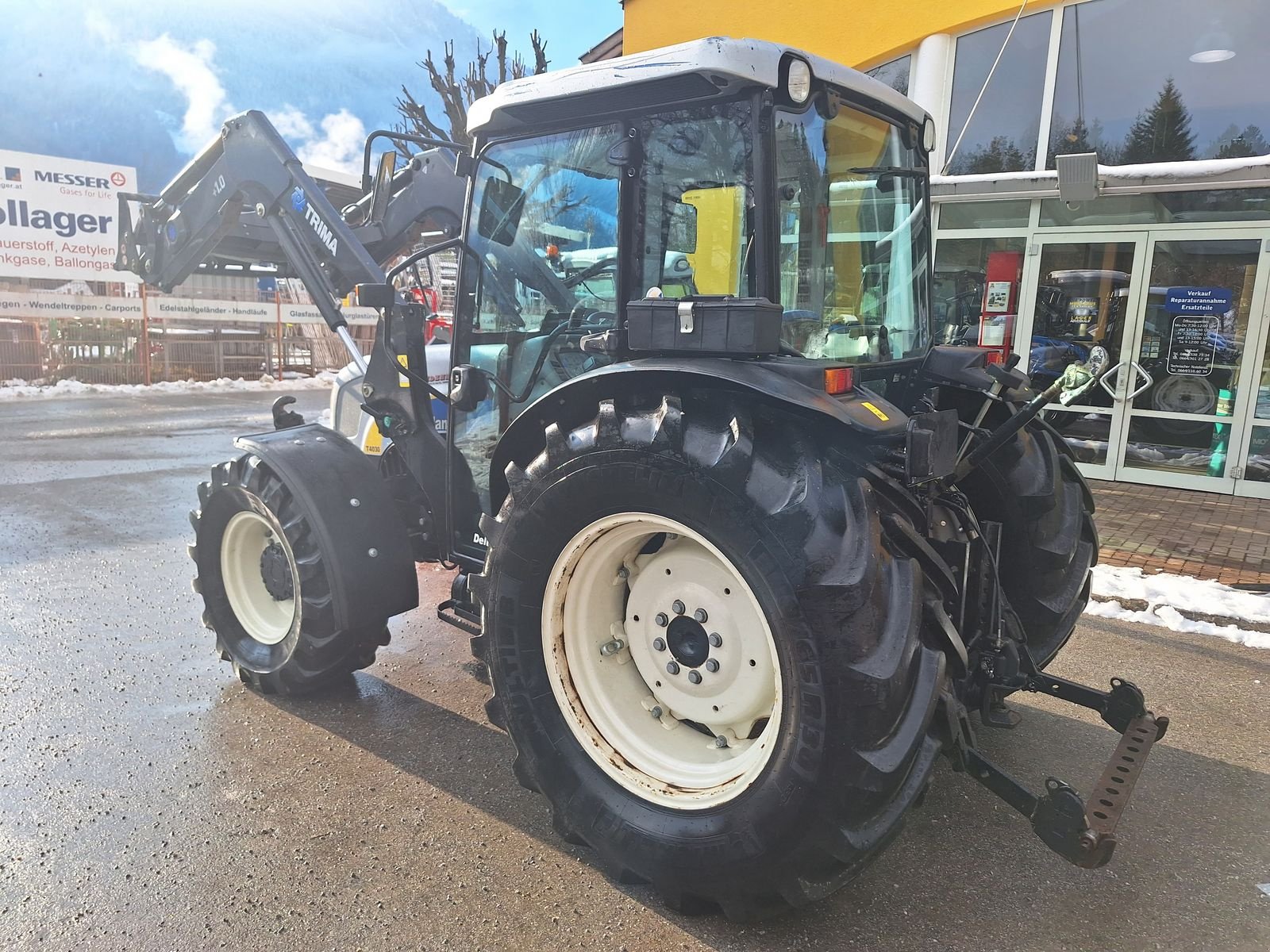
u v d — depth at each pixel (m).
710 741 2.21
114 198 15.72
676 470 1.88
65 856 2.28
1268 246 6.41
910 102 2.56
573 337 2.62
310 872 2.22
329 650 3.01
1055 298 7.32
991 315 7.59
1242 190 6.41
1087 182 6.10
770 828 1.84
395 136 3.76
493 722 2.35
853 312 2.49
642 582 2.24
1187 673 3.54
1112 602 4.32
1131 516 6.05
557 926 2.03
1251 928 2.05
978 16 7.28
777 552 1.77
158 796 2.57
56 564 4.97
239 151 3.56
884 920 2.06
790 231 2.15
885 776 1.69
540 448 2.36
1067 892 2.18
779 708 1.84
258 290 17.59
